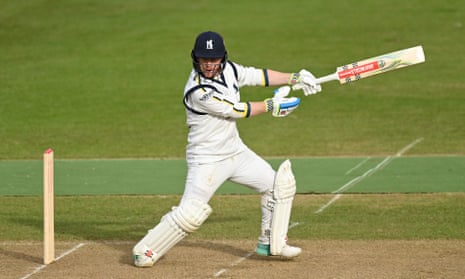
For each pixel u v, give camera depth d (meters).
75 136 51.69
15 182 41.78
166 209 36.91
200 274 27.09
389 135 50.72
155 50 73.56
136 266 27.97
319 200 37.91
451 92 60.69
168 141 50.34
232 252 29.91
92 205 37.66
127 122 54.88
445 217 34.72
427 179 41.12
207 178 27.12
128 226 34.19
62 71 68.06
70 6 89.50
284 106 26.77
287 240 30.36
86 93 62.09
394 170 43.00
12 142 50.34
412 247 30.33
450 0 88.25
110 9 88.38
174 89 62.91
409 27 78.69
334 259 28.75
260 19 82.75
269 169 27.88
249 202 37.91
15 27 81.94
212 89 26.36
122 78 65.94
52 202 28.59
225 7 88.19
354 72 28.05
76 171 43.84
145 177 42.56
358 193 38.97
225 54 26.67
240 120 55.06
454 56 70.06
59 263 28.73
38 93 62.12
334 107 57.72
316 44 73.81
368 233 32.47
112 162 45.66
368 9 86.00
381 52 70.81
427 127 52.31
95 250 30.48
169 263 28.45
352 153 47.00
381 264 28.05
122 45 75.38
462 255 29.17
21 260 29.17
